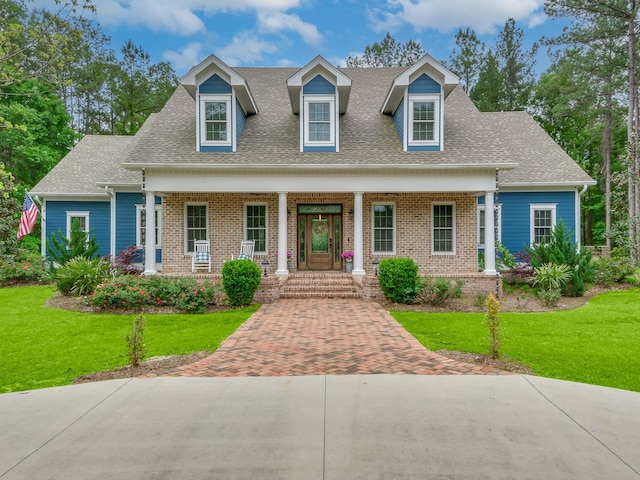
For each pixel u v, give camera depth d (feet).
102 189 60.49
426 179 46.06
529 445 12.55
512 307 38.22
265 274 42.73
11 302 40.83
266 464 11.51
